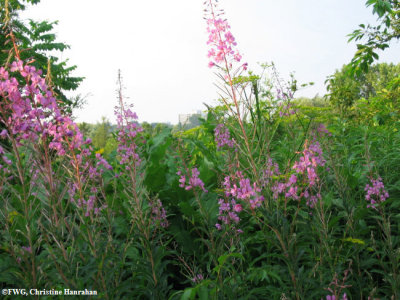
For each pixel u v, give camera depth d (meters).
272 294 2.18
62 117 1.87
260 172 2.60
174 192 3.42
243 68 2.47
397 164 3.90
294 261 2.02
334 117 5.42
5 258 1.98
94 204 2.30
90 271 1.89
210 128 4.64
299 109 4.59
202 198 3.26
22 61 1.77
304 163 2.35
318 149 3.04
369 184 3.12
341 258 2.46
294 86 4.47
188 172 2.81
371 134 4.48
